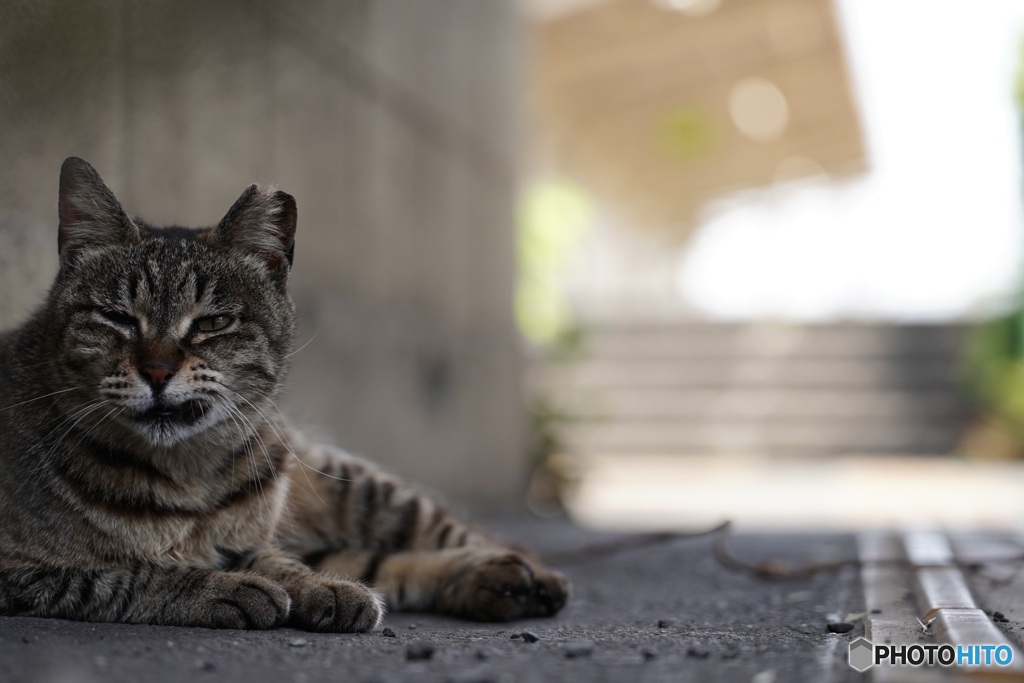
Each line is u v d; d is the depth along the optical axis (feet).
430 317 5.03
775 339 10.23
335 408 3.96
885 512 5.55
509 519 5.11
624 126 13.41
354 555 2.53
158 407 2.25
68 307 2.29
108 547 2.23
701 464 9.80
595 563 3.22
